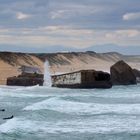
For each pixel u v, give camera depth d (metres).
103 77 119.19
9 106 70.19
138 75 161.38
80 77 118.56
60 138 39.38
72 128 45.28
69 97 84.81
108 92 107.75
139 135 41.44
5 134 39.16
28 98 88.12
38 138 38.88
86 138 39.69
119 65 137.25
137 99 88.31
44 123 47.84
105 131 43.72
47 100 74.00
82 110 62.56
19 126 44.22
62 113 57.75
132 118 53.72
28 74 139.25
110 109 64.94
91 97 90.12
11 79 135.50
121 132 42.97
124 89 119.94
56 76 125.94
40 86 125.81
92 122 50.00
